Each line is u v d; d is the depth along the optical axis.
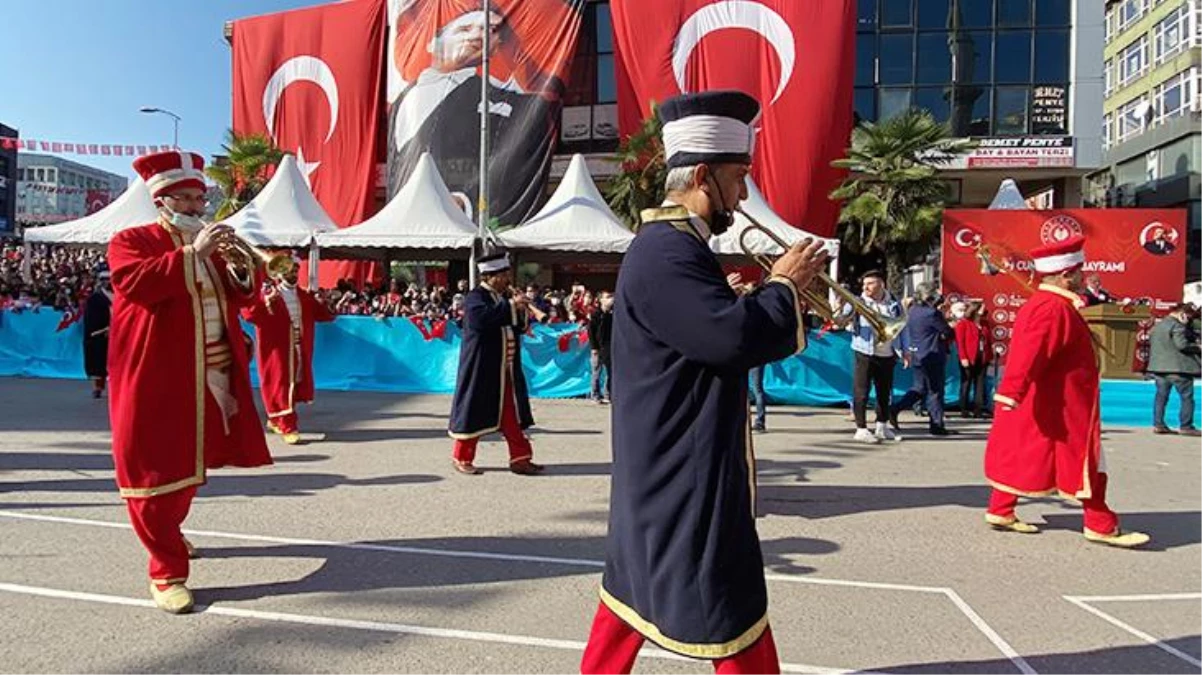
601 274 30.22
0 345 16.30
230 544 5.50
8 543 5.40
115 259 4.30
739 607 2.44
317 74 28.31
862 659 3.86
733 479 2.47
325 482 7.44
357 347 14.90
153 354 4.27
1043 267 5.83
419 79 26.45
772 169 23.72
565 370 14.36
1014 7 28.33
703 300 2.34
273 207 17.95
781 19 23.80
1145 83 45.97
